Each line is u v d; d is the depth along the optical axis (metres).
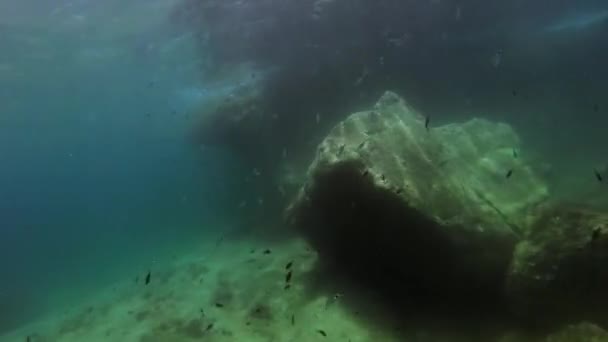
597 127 20.23
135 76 26.42
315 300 8.80
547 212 6.84
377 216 7.76
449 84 17.69
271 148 17.73
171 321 10.01
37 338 12.19
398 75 17.08
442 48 17.14
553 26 18.44
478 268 7.26
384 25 16.66
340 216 8.39
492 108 18.83
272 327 8.39
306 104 17.64
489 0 16.81
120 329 10.61
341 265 9.22
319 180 8.38
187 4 19.00
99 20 20.25
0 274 29.41
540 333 6.16
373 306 8.11
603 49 19.44
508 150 10.13
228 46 18.95
